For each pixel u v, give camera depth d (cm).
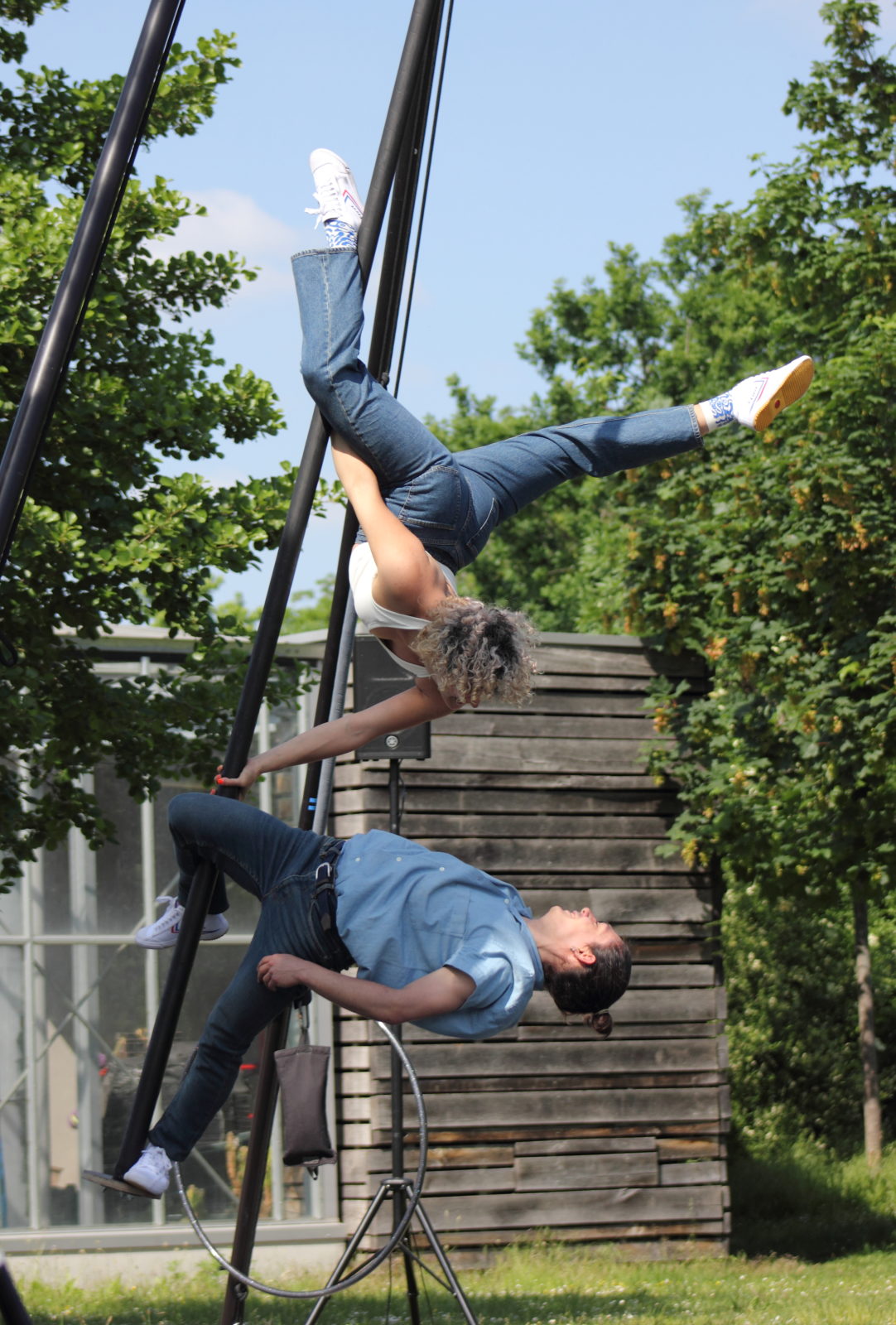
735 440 1281
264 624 387
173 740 872
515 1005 358
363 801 1201
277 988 369
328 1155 385
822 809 1217
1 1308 273
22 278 779
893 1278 1062
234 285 942
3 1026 1146
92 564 817
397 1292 1038
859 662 1169
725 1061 1247
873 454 1206
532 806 1243
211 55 922
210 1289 1066
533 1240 1173
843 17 1391
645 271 2972
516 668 325
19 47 931
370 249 337
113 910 1184
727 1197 1227
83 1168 1148
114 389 823
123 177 333
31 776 985
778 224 1377
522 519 2934
